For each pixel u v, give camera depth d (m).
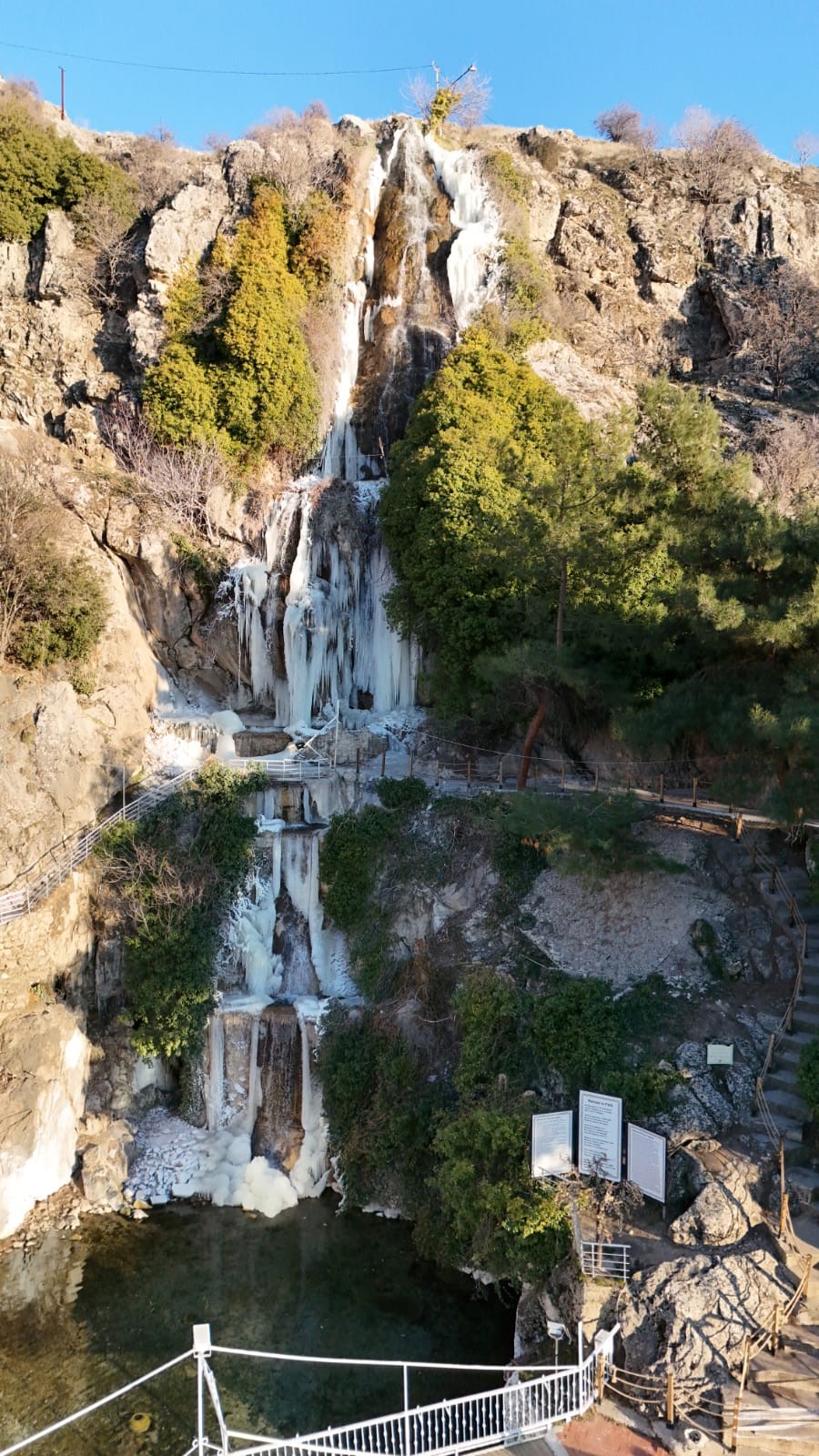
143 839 27.36
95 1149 24.00
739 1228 16.55
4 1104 22.75
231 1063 25.73
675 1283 15.58
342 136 47.38
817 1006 20.42
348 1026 24.69
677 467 26.06
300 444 38.78
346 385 41.84
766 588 23.25
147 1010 25.86
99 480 36.12
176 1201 23.55
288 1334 19.00
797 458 38.97
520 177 47.97
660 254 50.81
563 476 26.36
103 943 26.41
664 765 29.42
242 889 27.61
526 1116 19.19
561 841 23.02
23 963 24.23
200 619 36.12
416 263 43.78
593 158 55.41
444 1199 20.55
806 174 57.59
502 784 29.78
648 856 22.84
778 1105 18.73
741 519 23.88
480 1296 20.14
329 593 35.81
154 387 37.41
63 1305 19.84
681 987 21.48
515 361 39.09
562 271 49.16
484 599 31.06
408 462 35.03
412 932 26.50
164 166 44.31
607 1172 17.97
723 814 25.70
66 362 39.72
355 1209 23.20
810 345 49.28
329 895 27.55
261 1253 21.59
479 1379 17.73
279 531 36.28
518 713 31.25
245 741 33.12
